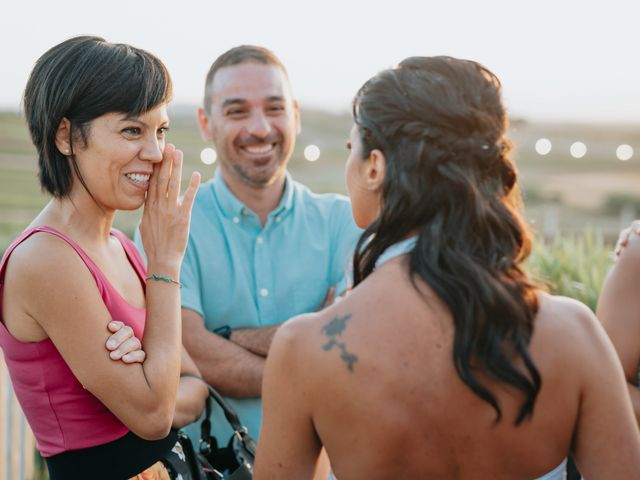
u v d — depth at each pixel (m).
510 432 1.37
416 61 1.51
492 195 1.44
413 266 1.41
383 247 1.47
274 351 1.47
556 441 1.41
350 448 1.41
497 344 1.34
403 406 1.37
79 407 1.93
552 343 1.39
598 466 1.43
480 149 1.43
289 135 2.95
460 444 1.38
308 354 1.42
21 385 1.95
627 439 1.42
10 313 1.88
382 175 1.48
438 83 1.45
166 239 2.06
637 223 2.21
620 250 2.20
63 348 1.86
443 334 1.37
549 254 4.39
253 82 2.88
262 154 2.89
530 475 1.41
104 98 1.90
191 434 2.85
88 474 1.95
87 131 1.92
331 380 1.40
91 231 2.03
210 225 2.93
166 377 1.94
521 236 1.45
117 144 1.94
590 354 1.41
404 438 1.38
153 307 2.01
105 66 1.91
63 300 1.84
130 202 2.01
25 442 3.89
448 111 1.43
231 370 2.78
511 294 1.37
